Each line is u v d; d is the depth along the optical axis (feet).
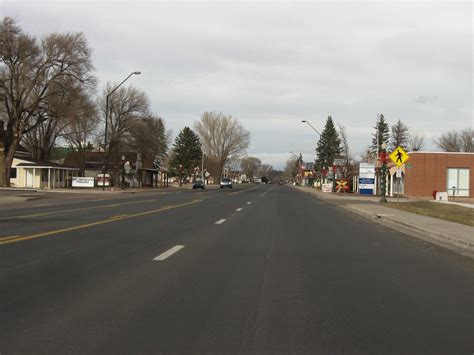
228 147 434.71
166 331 19.58
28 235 47.37
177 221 65.05
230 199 135.13
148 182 302.04
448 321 21.57
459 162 164.25
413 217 75.56
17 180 202.59
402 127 324.80
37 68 179.63
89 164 268.62
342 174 234.38
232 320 21.21
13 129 186.39
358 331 20.01
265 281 29.09
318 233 55.26
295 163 651.66
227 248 41.73
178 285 27.53
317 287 27.84
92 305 23.17
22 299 24.02
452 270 33.96
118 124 237.25
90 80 187.21
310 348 17.97
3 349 17.44
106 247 40.68
